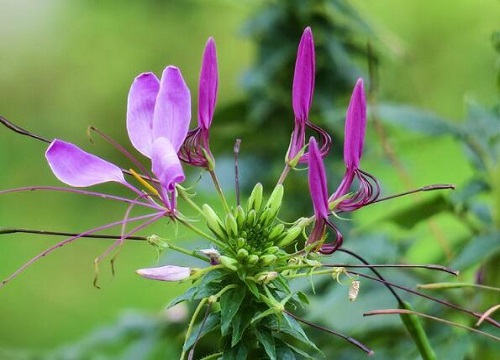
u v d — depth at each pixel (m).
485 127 0.87
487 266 0.83
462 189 0.85
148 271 0.66
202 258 0.67
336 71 1.01
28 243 2.12
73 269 2.04
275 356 0.66
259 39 1.05
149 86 0.66
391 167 1.00
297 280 0.85
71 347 1.06
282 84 1.04
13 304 1.92
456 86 1.79
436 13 1.78
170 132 0.66
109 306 1.86
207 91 0.67
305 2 1.01
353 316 0.84
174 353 1.03
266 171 1.02
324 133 0.68
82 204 2.24
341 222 0.92
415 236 0.90
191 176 1.02
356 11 0.98
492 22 1.64
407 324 0.70
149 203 0.66
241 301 0.66
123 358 1.02
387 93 1.11
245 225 0.67
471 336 0.80
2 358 1.06
